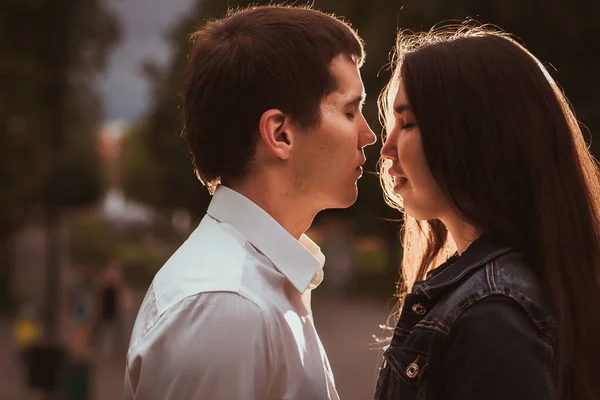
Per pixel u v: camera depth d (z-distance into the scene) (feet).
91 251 130.62
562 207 5.65
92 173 49.03
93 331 56.03
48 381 36.27
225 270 5.64
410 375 5.59
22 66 63.00
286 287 6.04
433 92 5.72
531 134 5.62
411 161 5.96
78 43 60.13
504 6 41.52
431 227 7.06
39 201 84.07
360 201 71.82
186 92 6.25
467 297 5.38
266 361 5.48
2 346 63.72
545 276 5.52
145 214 172.04
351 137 6.14
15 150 78.43
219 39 6.11
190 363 5.32
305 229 6.40
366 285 96.12
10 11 63.26
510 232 5.67
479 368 5.12
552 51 43.19
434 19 43.83
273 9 6.17
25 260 140.26
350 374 43.80
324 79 6.02
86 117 78.28
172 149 80.53
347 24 6.32
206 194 80.23
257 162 6.07
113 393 42.73
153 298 5.66
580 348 5.53
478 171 5.64
